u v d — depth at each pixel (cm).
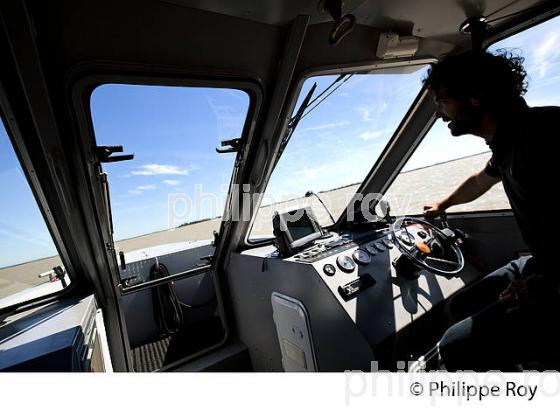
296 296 174
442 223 222
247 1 113
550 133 101
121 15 104
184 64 126
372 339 131
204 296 309
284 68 144
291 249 188
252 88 148
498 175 161
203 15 115
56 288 176
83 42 105
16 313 159
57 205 140
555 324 108
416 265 158
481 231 216
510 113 113
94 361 137
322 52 151
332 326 148
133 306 276
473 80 116
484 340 124
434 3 140
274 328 204
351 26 124
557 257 108
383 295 152
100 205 147
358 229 232
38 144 120
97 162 135
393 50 163
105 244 165
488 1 143
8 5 83
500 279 155
